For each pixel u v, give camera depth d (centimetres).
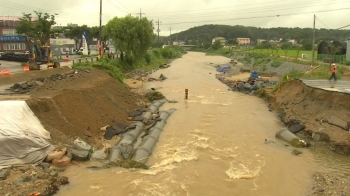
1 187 1311
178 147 2003
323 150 2002
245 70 6306
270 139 2223
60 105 2034
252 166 1742
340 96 2314
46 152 1638
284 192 1459
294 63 5547
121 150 1831
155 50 9594
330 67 4222
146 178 1553
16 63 4750
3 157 1520
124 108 2783
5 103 1741
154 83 4709
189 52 17825
